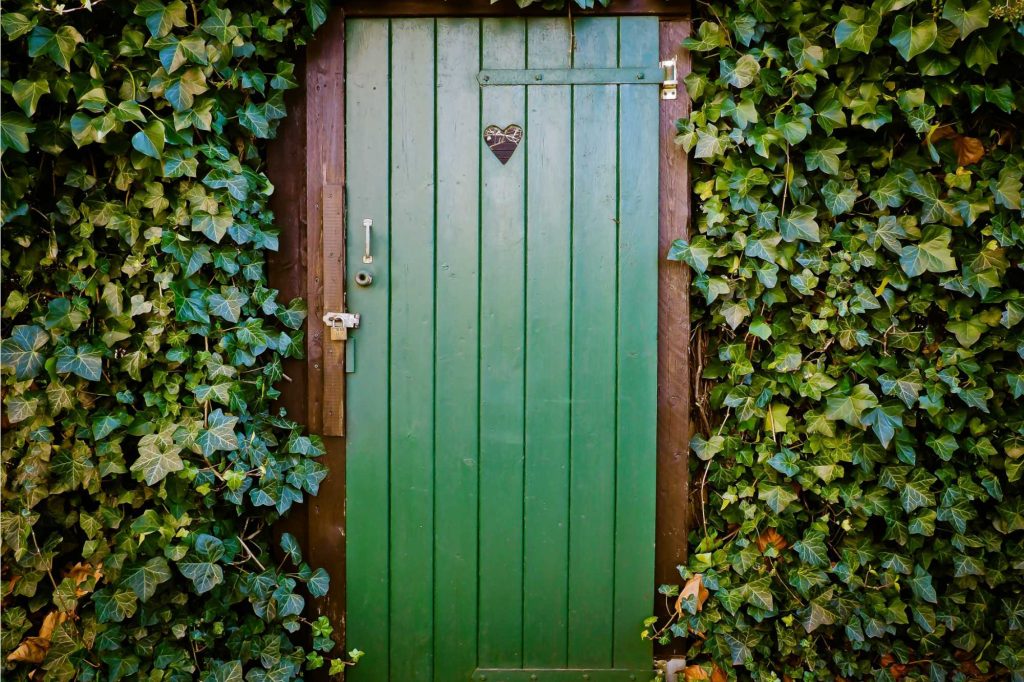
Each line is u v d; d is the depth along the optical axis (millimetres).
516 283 1953
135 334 1767
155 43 1690
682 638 1985
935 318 1939
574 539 1970
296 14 1890
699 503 2016
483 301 1955
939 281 1861
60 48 1625
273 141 1979
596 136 1936
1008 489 1923
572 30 1920
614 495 1967
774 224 1861
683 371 1955
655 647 2002
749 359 1946
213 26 1725
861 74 1854
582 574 1975
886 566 1892
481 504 1972
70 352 1688
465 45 1933
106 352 1732
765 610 1881
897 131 1898
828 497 1894
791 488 1948
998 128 1893
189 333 1789
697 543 2010
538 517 1970
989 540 1910
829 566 1903
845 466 1945
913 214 1896
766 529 1947
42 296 1762
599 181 1939
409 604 1983
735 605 1864
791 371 1901
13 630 1691
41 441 1685
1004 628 1905
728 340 2002
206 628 1800
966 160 1888
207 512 1808
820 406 1908
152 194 1752
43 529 1760
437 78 1933
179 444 1733
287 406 1999
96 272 1756
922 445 1950
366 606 1979
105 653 1705
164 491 1750
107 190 1792
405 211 1945
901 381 1854
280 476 1903
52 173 1744
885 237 1840
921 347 1922
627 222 1940
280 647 1877
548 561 1976
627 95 1926
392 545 1979
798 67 1821
